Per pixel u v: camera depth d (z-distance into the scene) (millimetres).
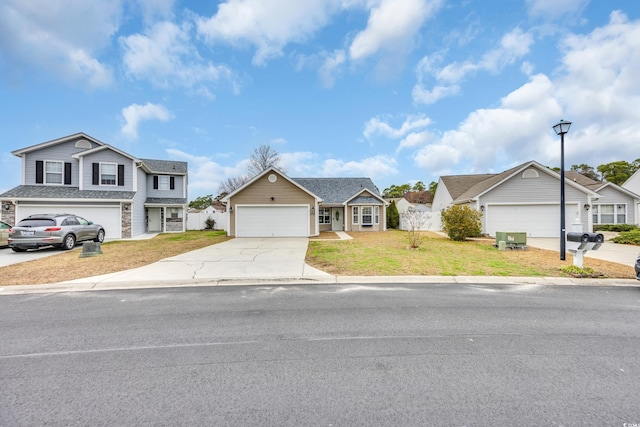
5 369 2902
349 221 24359
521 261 9211
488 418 2152
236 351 3312
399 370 2875
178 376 2775
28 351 3312
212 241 15539
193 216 26094
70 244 12305
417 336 3713
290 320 4297
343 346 3428
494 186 17906
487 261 9172
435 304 5062
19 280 6766
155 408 2293
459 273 7477
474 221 15594
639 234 14273
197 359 3121
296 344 3488
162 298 5500
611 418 2152
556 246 13297
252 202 18469
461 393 2475
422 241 15031
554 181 17984
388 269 7930
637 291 5996
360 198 24625
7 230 13141
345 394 2469
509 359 3098
